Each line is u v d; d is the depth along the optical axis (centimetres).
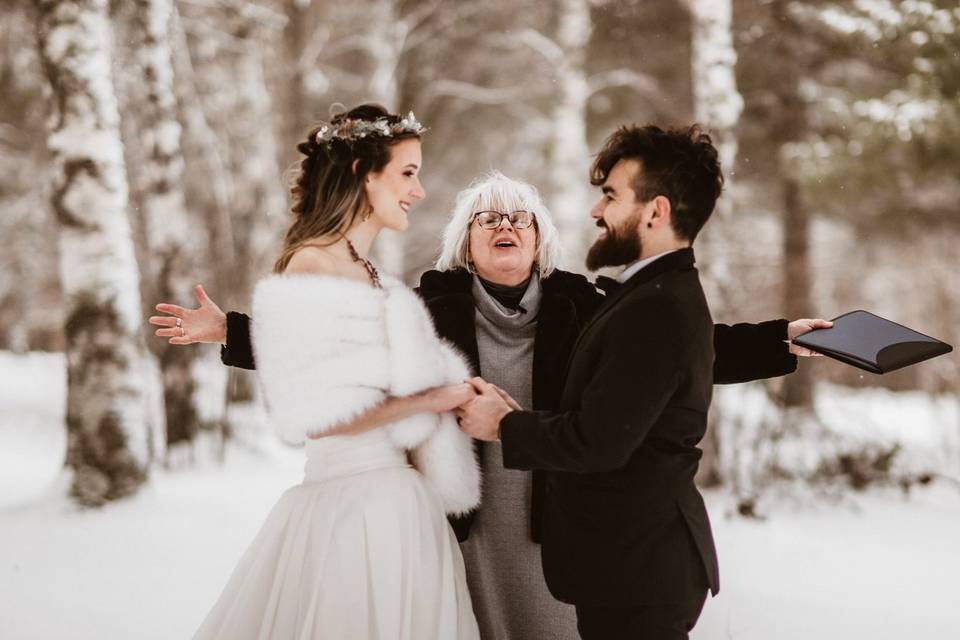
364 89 1391
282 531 241
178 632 361
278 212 1045
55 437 964
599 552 213
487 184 283
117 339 601
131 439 600
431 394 235
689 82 1164
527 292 276
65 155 595
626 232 223
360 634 226
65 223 598
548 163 1448
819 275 1673
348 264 242
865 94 889
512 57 1455
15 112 1207
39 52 600
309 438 231
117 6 834
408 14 1447
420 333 234
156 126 786
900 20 785
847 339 244
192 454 776
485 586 267
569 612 266
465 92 1429
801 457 696
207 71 1057
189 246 802
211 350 1060
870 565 495
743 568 483
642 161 221
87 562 466
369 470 239
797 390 977
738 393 934
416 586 232
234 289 1034
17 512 572
